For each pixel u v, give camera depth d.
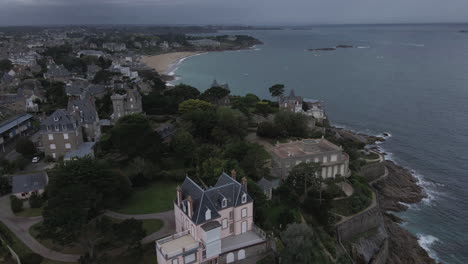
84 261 64.06
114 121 149.25
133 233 66.62
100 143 117.31
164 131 131.38
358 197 106.19
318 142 126.25
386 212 117.31
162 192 96.81
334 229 95.19
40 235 66.62
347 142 147.88
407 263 98.00
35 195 88.31
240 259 71.62
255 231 76.94
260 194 87.25
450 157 154.25
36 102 177.25
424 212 118.38
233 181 77.06
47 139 111.31
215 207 70.62
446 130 182.38
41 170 106.00
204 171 98.31
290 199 98.06
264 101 190.62
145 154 103.88
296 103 173.38
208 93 181.00
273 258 71.62
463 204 122.44
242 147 108.00
